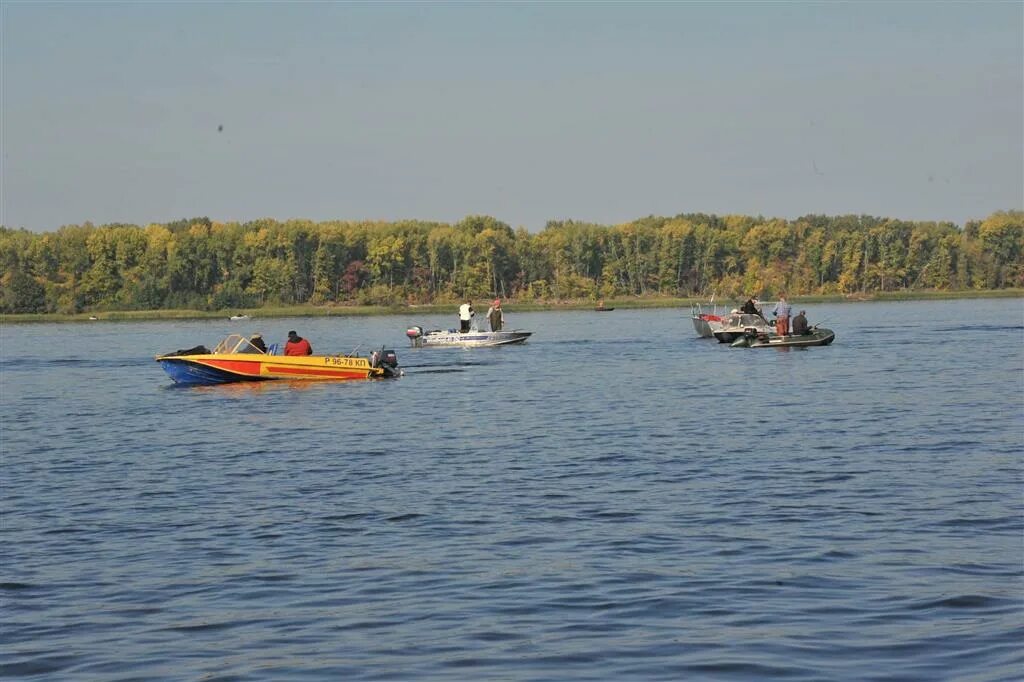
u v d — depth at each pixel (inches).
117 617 1018.7
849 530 1268.5
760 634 921.5
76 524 1398.9
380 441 2060.8
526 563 1162.0
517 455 1863.9
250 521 1390.3
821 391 2778.1
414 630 959.6
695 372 3432.6
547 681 834.2
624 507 1418.6
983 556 1146.0
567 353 4377.5
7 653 927.0
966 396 2588.6
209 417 2486.5
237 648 926.4
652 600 1024.2
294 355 3277.6
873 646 885.8
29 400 2955.2
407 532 1312.7
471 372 3563.0
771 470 1656.0
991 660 846.5
